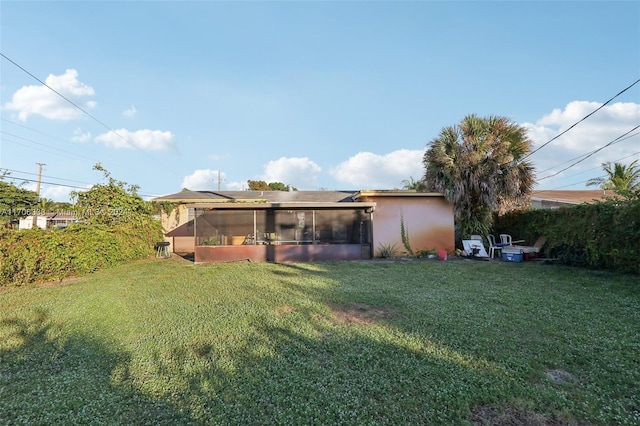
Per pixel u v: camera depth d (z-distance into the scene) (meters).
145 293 6.79
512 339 3.99
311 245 12.91
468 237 13.92
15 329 4.71
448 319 4.80
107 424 2.45
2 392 2.96
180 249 18.05
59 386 3.05
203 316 5.13
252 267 10.48
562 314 5.04
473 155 13.17
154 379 3.13
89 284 7.86
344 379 3.04
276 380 3.05
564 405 2.58
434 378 3.04
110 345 4.05
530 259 11.95
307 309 5.46
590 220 9.69
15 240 7.73
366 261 12.10
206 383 3.02
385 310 5.38
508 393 2.76
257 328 4.54
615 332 4.22
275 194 20.70
